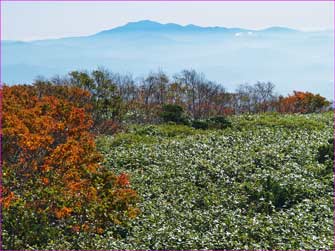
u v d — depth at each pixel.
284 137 40.94
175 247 22.09
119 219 23.67
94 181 22.86
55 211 21.28
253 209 27.09
